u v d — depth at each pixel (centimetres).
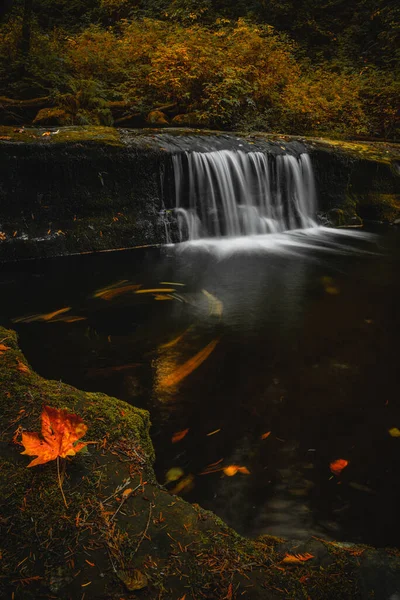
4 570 143
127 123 1023
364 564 158
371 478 233
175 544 158
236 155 769
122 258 634
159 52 1087
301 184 845
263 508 212
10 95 1029
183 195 738
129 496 176
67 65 1120
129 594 138
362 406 295
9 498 166
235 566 151
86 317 427
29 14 1091
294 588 146
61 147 638
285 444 257
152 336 388
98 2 1780
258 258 644
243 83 1091
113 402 236
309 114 1154
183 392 305
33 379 243
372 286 530
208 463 240
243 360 351
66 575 143
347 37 1752
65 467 183
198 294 495
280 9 1734
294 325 418
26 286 514
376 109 1338
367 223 900
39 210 641
